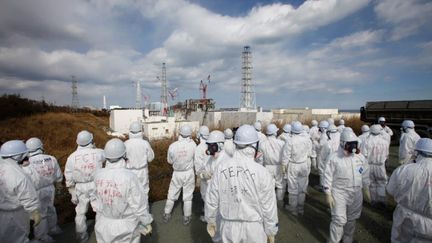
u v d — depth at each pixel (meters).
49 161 4.92
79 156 4.90
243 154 3.01
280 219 5.95
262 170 2.90
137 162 5.72
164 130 19.42
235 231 2.92
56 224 5.29
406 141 7.21
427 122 12.79
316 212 6.32
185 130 5.89
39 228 4.72
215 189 3.05
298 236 5.15
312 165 10.61
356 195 4.26
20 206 3.63
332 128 8.02
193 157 5.87
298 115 25.03
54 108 25.89
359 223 5.63
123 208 3.21
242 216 2.88
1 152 3.55
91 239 5.14
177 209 6.73
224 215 2.98
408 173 3.50
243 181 2.88
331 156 4.46
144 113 29.83
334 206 4.34
